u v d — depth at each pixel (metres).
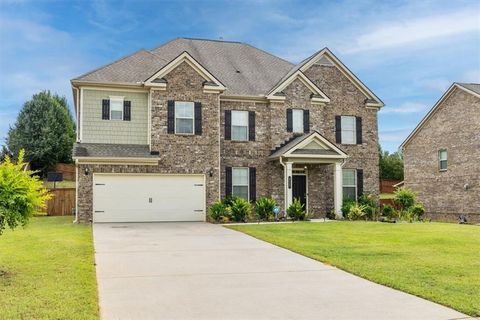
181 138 21.31
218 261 10.01
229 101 22.97
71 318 5.61
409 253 10.85
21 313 5.75
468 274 8.42
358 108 25.17
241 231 15.78
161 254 10.92
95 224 19.27
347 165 24.73
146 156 20.53
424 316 6.04
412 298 6.89
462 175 26.81
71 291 6.94
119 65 22.55
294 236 14.12
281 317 6.01
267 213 21.25
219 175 21.73
